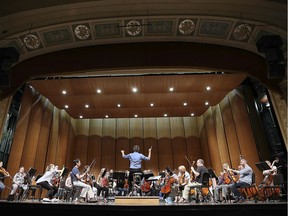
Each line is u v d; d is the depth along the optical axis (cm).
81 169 1265
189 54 740
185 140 1343
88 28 690
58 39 716
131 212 408
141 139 1346
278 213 421
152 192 846
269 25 635
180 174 697
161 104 1160
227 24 677
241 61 729
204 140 1282
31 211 428
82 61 743
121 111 1242
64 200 686
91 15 658
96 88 977
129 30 705
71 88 977
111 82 930
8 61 567
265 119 927
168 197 641
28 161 965
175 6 641
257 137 936
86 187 627
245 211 419
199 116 1367
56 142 1169
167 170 717
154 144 1331
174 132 1354
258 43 586
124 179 736
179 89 1000
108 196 880
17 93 949
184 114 1315
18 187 695
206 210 416
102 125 1380
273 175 627
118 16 658
